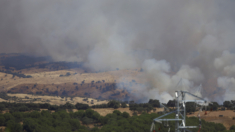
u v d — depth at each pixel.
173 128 166.62
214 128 177.12
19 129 156.00
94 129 174.12
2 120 164.50
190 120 180.12
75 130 177.75
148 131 163.38
